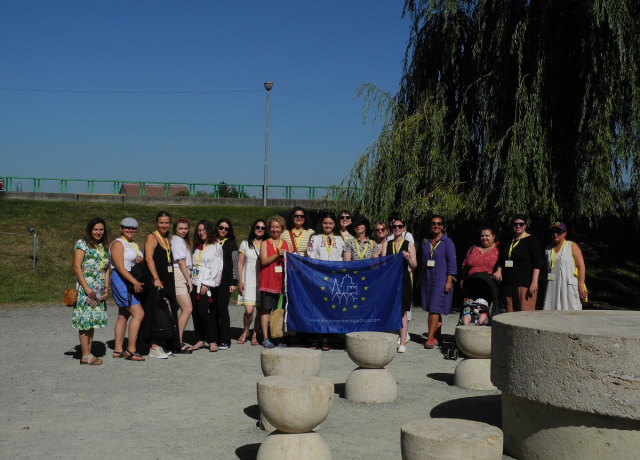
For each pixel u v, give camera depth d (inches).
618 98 518.6
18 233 897.5
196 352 380.2
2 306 600.7
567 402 181.8
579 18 536.1
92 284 336.2
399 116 657.6
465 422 182.4
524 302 362.6
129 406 256.5
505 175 544.1
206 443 211.8
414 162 619.8
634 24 514.6
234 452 203.3
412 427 177.3
